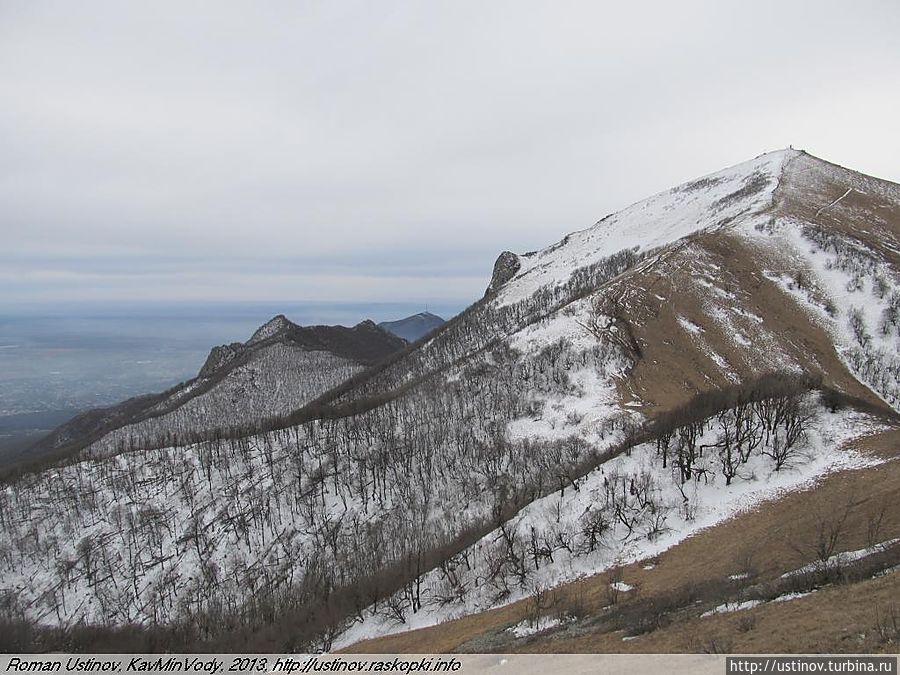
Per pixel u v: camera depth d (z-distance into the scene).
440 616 67.69
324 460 130.12
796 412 70.00
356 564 97.19
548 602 57.12
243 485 129.88
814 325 135.00
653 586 52.28
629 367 123.69
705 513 64.56
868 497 53.53
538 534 72.56
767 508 60.56
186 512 126.38
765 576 44.31
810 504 57.59
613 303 143.75
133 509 128.88
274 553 112.00
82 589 113.00
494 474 108.50
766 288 145.25
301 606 87.31
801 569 41.78
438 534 98.12
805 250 157.25
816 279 147.62
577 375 125.56
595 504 72.75
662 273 149.50
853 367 124.69
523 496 91.94
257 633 81.94
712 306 137.75
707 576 50.31
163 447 150.88
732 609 38.19
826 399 75.75
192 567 112.75
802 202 186.88
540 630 49.12
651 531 64.88
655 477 72.56
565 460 99.00
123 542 121.19
